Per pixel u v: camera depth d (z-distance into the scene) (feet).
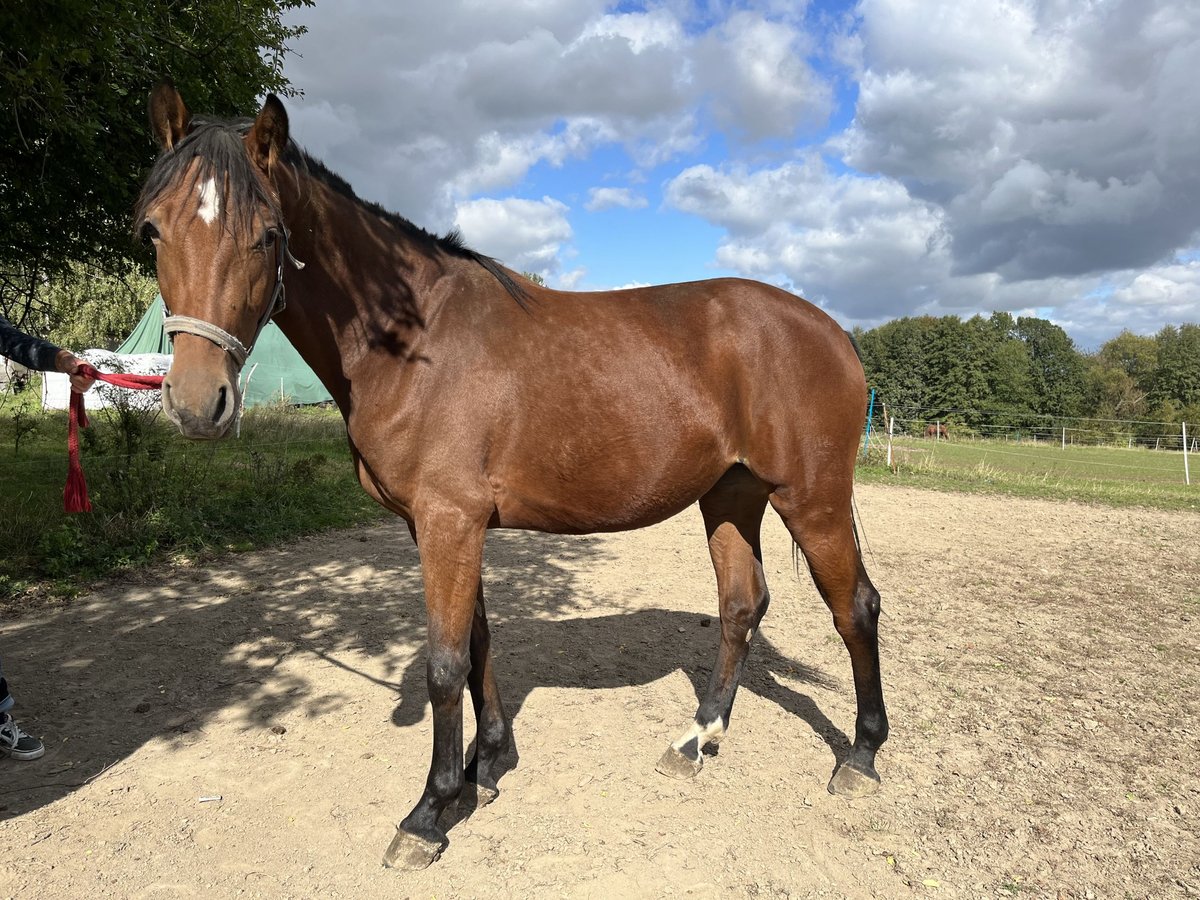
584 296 8.38
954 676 12.68
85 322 57.26
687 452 7.88
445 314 7.58
